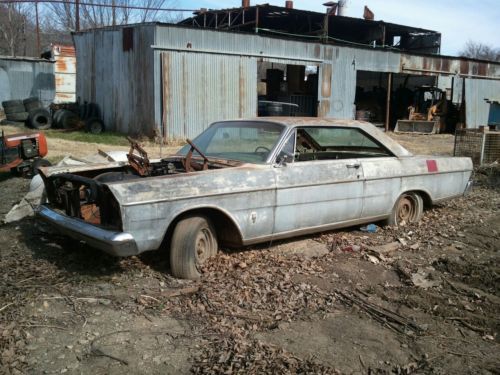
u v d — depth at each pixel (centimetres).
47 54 2864
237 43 1831
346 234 602
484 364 332
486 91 2686
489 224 676
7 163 916
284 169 505
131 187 418
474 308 416
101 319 371
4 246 525
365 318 391
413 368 324
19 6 3975
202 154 507
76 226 439
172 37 1680
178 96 1708
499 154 1140
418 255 542
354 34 2853
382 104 2716
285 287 437
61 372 303
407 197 645
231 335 352
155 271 465
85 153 1297
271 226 498
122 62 1825
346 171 555
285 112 2403
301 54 2034
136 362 317
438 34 2827
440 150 1686
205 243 473
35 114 1941
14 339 336
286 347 341
